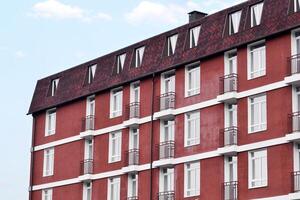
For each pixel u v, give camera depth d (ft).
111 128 201.36
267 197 160.66
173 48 188.85
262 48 167.94
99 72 208.85
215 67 176.55
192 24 184.65
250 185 164.66
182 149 181.16
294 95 160.15
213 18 179.22
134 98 197.36
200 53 178.19
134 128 195.83
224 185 169.68
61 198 213.25
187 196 177.99
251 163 165.58
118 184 197.06
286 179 157.99
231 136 169.48
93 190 203.62
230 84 171.32
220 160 171.63
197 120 179.42
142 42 198.08
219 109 174.09
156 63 189.78
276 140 161.07
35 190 223.10
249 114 167.63
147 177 188.24
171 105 185.06
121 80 198.49
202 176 175.11
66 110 218.38
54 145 219.82
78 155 210.79
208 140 175.22
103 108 205.46
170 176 184.34
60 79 223.71
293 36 161.89
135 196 190.60
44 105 224.12
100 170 202.49
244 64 170.19
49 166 221.25
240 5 173.37
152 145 188.44
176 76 185.78
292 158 157.89
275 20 163.22
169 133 186.91
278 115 161.68
